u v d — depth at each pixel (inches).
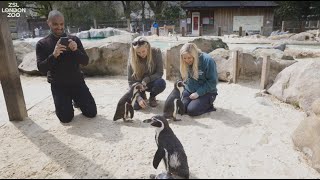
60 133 154.5
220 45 322.3
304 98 186.7
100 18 1200.2
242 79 258.2
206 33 993.5
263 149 136.3
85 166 121.4
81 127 161.8
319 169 120.6
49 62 152.3
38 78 292.2
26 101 211.5
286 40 582.6
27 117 179.5
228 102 202.1
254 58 257.0
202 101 176.6
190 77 181.3
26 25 848.3
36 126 165.3
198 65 177.2
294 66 212.8
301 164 125.4
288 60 248.5
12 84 167.0
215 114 179.2
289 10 1045.8
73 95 174.9
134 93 166.1
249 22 986.1
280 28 946.1
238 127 159.5
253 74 257.1
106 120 171.5
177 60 267.0
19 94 171.9
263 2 983.6
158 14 1237.1
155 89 188.9
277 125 163.2
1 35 158.9
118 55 292.7
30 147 140.2
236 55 244.2
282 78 213.2
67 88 169.3
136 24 1055.0
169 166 106.6
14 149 138.7
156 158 109.8
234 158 127.6
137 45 176.9
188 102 178.9
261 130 155.8
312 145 131.3
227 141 143.3
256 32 928.9
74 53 161.9
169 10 1235.9
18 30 806.5
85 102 172.1
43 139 148.0
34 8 1181.7
